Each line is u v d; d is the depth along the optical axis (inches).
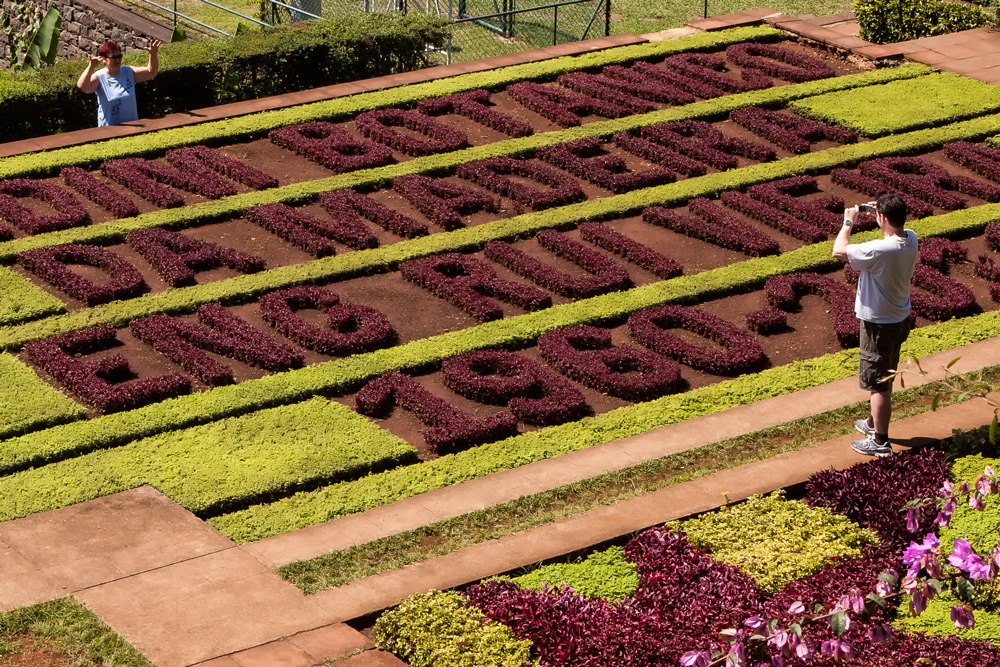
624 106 762.2
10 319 522.6
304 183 655.8
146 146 688.4
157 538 385.4
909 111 744.3
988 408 444.5
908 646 322.7
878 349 405.7
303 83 829.8
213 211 622.8
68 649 332.8
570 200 647.8
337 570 370.6
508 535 381.7
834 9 1133.1
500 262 588.1
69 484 414.6
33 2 1054.4
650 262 583.2
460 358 499.5
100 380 477.4
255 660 326.3
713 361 502.9
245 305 550.6
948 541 369.7
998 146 708.7
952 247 593.9
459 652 322.3
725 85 791.7
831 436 440.1
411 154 699.4
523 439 450.3
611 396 490.0
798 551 366.3
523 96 768.3
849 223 410.6
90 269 575.8
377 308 550.0
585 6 1140.5
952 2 901.8
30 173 660.7
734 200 644.1
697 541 370.9
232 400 466.9
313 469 424.5
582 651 325.7
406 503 406.9
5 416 452.1
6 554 375.2
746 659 246.8
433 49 918.4
